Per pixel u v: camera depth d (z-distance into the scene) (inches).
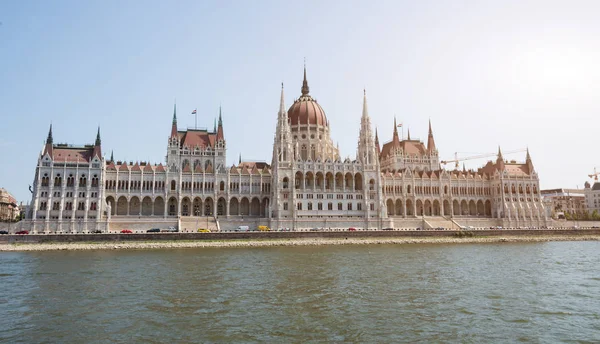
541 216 7677.2
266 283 2491.4
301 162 6781.5
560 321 1753.2
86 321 1726.1
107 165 6628.9
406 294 2210.9
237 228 6166.3
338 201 6806.1
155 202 6609.3
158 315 1806.1
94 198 6136.8
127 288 2345.0
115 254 4015.8
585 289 2373.3
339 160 6943.9
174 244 4709.6
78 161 6176.2
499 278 2699.3
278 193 6560.0
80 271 2920.8
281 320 1740.9
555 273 2915.8
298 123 7623.0
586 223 7741.1
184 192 6584.6
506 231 5999.0
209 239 4928.6
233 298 2107.5
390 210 7588.6
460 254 4050.2
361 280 2593.5
